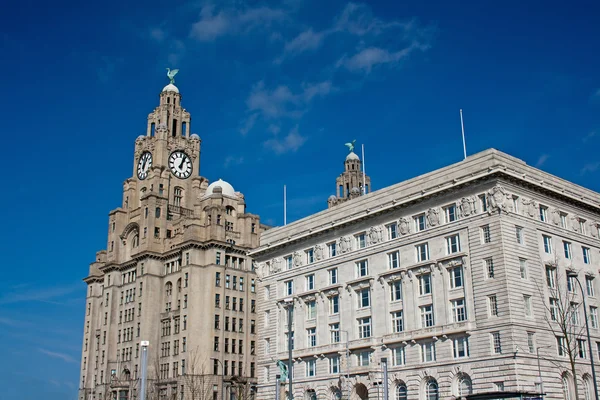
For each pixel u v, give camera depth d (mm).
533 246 81500
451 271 83688
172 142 158625
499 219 79125
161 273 144500
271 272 111688
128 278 150250
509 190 81438
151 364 137125
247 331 138750
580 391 79875
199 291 135000
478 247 80750
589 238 90250
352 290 95562
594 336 84812
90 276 164000
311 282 103875
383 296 90938
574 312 81625
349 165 188750
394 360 87812
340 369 93750
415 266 87062
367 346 90375
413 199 89062
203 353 130875
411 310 86812
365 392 91312
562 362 78750
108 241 158625
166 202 150375
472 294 80125
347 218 98188
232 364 134125
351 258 97188
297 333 103125
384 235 93688
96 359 155750
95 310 161375
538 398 57438
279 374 104188
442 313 83000
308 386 98250
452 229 84312
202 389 123938
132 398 136000
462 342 80375
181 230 144250
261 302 112438
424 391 83000
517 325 75750
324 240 103062
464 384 79062
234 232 143375
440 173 88875
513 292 76875
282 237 113312
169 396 130375
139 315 141875
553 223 85688
